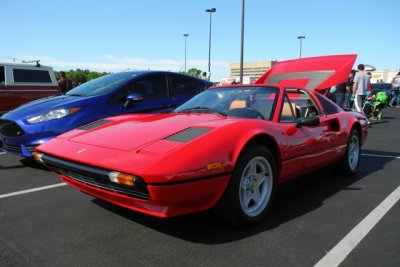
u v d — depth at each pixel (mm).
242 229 2844
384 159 5750
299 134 3332
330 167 4746
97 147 2713
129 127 3045
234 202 2656
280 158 3076
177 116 3350
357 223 2986
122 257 2387
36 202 3525
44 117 4695
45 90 10484
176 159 2336
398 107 20266
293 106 3635
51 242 2613
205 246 2547
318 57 5664
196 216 3105
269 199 3014
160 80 5980
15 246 2549
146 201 2393
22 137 4676
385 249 2504
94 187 2703
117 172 2373
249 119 3029
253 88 3809
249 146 2775
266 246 2547
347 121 4391
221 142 2561
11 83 9719
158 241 2629
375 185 4184
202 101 3912
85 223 2975
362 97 10641
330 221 3029
